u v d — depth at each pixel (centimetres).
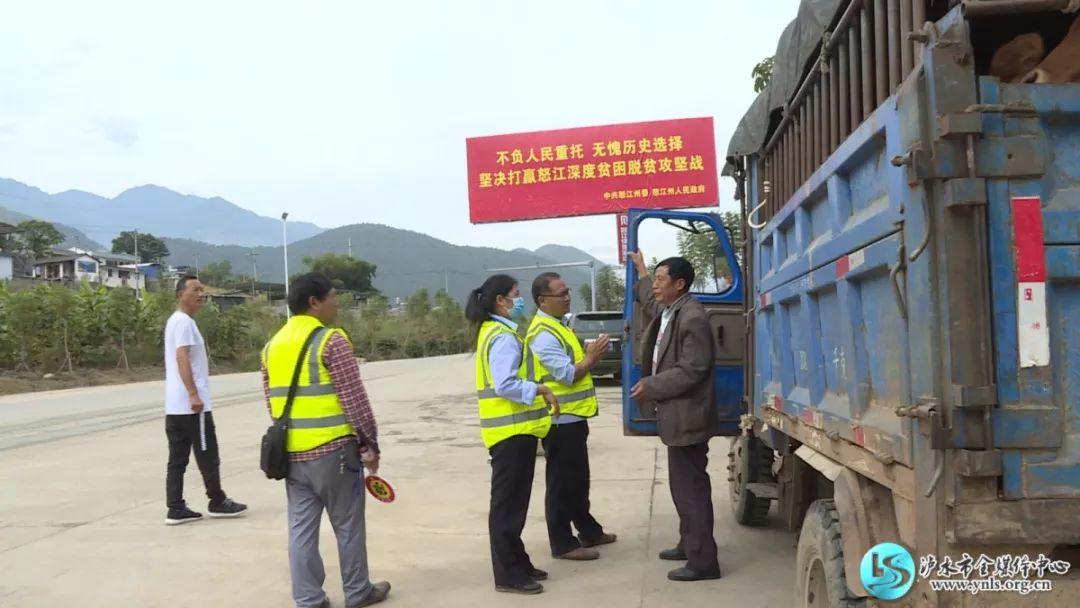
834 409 303
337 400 431
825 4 346
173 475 640
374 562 529
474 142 1177
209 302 4075
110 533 614
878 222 247
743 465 570
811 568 305
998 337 203
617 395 1603
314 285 442
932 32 212
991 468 199
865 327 271
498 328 461
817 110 362
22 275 6069
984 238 202
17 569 523
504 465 460
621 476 790
